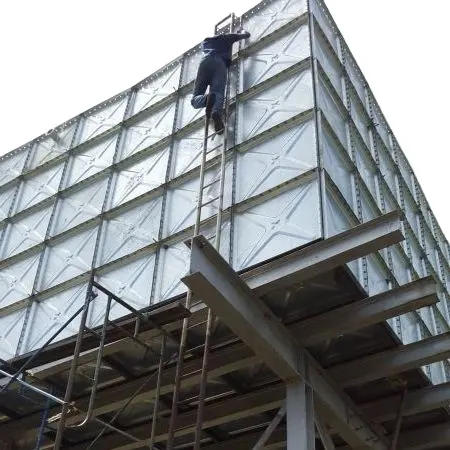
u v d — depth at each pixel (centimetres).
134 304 1243
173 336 1046
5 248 1625
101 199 1516
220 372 1069
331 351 1115
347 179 1237
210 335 994
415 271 1488
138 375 1141
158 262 1273
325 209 1059
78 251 1456
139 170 1491
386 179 1547
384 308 988
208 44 1451
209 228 1208
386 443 1223
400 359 1080
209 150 1334
